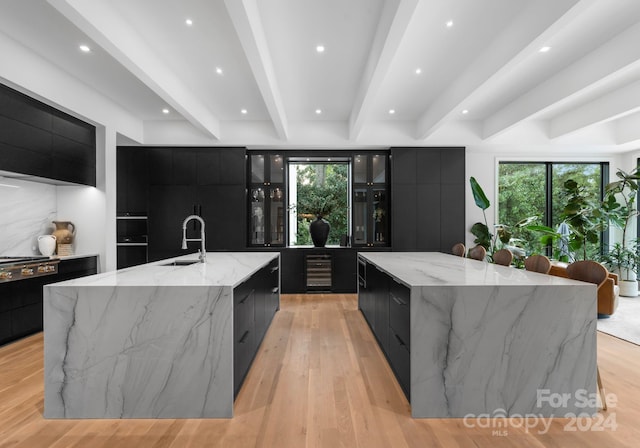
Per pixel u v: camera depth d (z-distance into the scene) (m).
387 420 1.91
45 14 2.67
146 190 5.67
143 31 2.91
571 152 6.06
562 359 1.94
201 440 1.73
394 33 2.43
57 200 4.39
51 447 1.68
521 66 3.65
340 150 5.94
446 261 3.16
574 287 1.95
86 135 4.25
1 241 3.71
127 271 2.53
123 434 1.79
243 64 3.55
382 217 5.95
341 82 4.05
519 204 6.40
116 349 1.96
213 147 5.67
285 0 2.53
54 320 1.95
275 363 2.74
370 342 3.25
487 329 1.94
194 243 5.65
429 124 4.93
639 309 4.54
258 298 2.95
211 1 2.51
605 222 5.44
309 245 6.40
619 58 3.04
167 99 3.77
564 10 2.20
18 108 3.29
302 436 1.76
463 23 2.82
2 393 2.26
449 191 5.69
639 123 5.10
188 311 1.96
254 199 5.91
